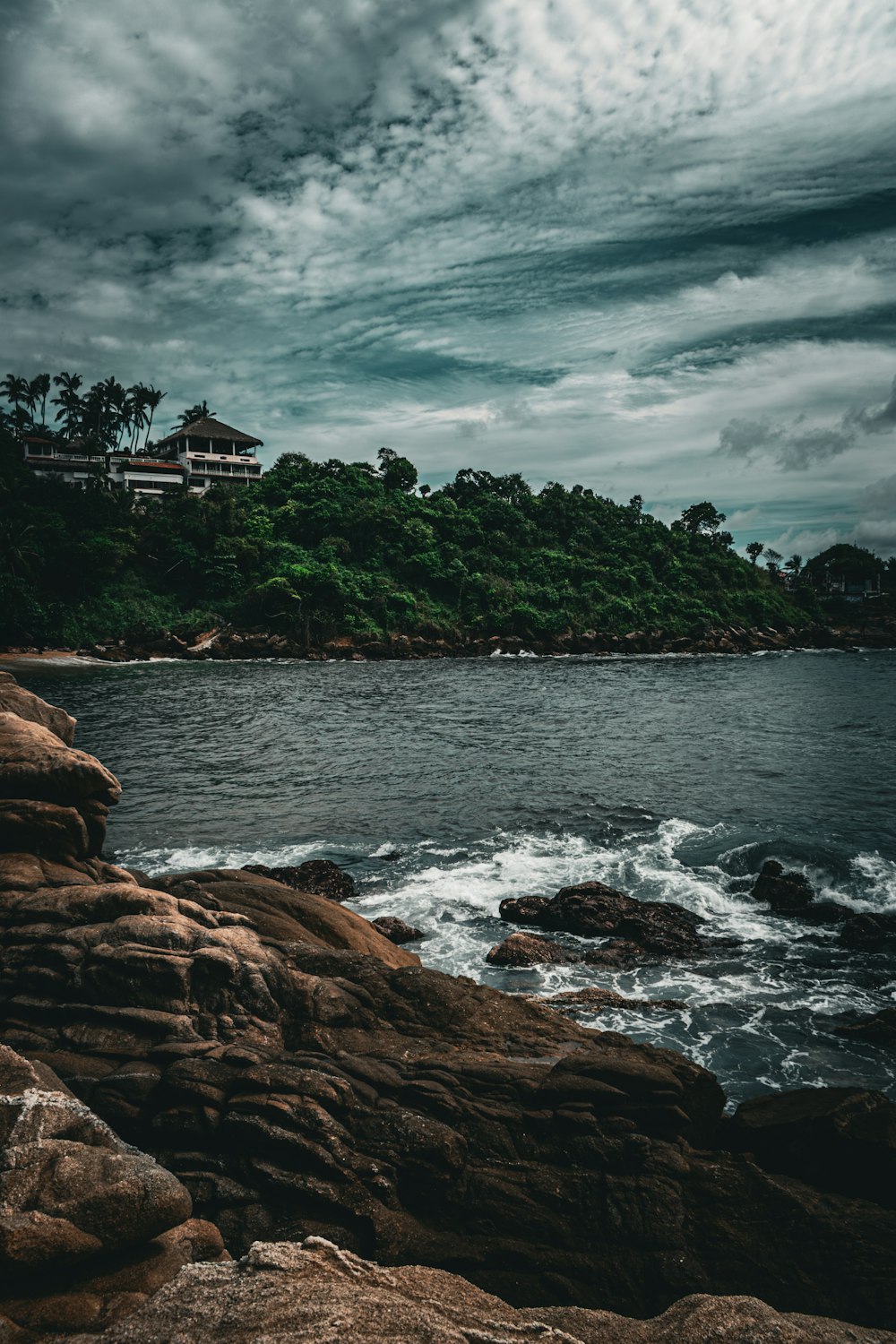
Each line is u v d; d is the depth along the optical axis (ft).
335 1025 27.09
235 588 307.17
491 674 227.61
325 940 36.73
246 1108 21.91
